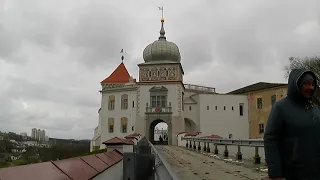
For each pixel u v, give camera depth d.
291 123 4.66
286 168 4.71
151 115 55.84
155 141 63.91
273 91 57.25
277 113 4.84
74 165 6.22
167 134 60.19
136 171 6.99
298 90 4.72
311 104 4.86
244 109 61.56
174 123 54.81
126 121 58.44
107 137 60.12
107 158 9.70
